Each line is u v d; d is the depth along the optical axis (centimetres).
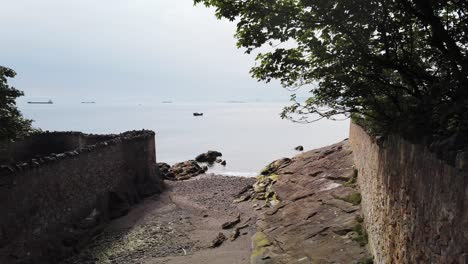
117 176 1859
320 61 628
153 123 9300
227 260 1138
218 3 614
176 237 1434
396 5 524
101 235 1478
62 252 1243
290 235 1127
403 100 638
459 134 348
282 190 1725
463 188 300
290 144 5175
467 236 292
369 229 909
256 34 609
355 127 1516
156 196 2094
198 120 10575
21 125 1233
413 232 460
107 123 9100
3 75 1139
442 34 488
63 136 2506
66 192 1366
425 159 407
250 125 8756
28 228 1123
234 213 1695
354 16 547
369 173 939
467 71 428
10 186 1053
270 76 671
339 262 877
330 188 1431
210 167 3531
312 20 579
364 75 611
